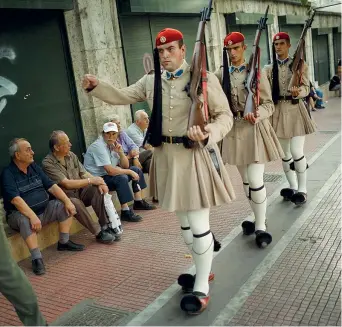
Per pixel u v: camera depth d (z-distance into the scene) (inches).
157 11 272.1
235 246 169.0
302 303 125.0
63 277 159.8
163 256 169.0
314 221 185.6
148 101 128.7
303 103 201.8
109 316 130.2
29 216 165.0
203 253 126.3
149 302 135.8
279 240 170.2
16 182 170.9
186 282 136.7
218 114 122.6
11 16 199.5
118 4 251.4
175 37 118.4
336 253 153.9
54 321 130.5
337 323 113.8
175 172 121.8
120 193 208.4
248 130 164.2
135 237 191.8
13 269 114.1
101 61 238.7
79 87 230.4
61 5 207.2
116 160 216.1
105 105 241.0
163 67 123.4
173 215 215.0
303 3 313.7
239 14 370.0
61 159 189.6
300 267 146.6
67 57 225.9
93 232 187.6
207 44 344.8
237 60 163.0
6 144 197.9
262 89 164.9
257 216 169.8
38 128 212.4
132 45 265.9
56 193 178.9
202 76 117.1
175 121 121.5
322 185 232.8
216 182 123.7
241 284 139.6
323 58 668.1
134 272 157.6
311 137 367.6
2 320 133.7
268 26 460.8
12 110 200.7
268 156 165.3
